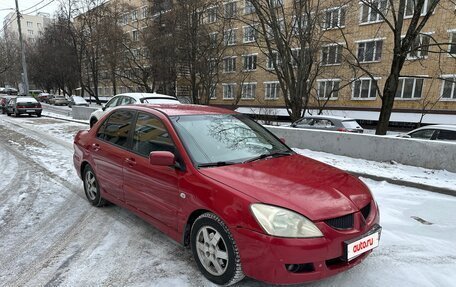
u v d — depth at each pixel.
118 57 37.09
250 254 2.69
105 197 4.73
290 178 3.14
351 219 2.84
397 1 19.81
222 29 29.11
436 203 5.39
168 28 31.47
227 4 28.55
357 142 8.71
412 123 24.89
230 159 3.54
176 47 30.70
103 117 5.02
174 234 3.47
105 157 4.53
